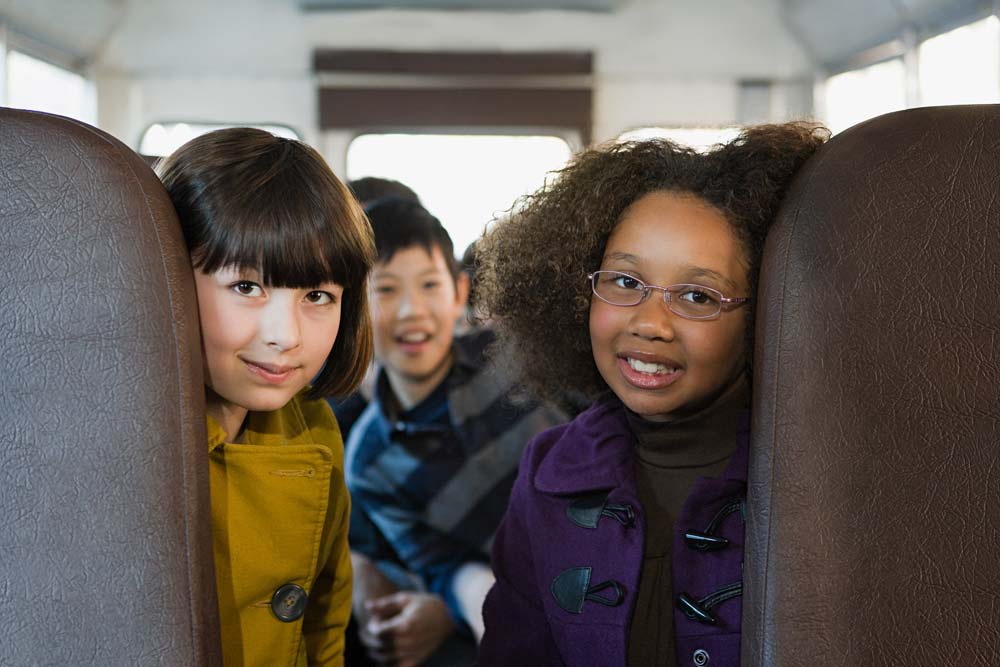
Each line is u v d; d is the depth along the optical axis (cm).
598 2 378
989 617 73
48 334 74
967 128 76
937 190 75
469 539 172
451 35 379
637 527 96
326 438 113
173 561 74
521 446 171
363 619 177
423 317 167
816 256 76
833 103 381
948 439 74
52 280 75
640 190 98
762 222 92
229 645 92
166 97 379
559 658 101
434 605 171
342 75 380
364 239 96
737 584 92
